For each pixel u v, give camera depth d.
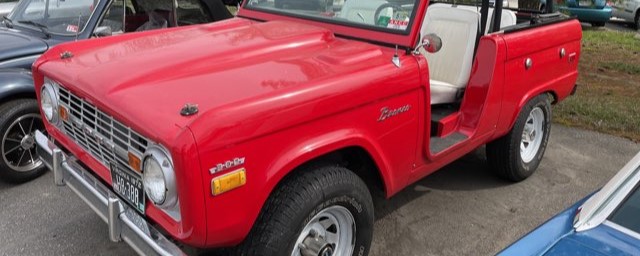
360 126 2.74
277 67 2.74
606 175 4.66
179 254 2.28
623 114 6.09
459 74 4.08
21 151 4.30
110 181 2.73
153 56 2.88
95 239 3.54
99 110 2.59
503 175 4.39
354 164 3.03
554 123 5.91
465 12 4.24
